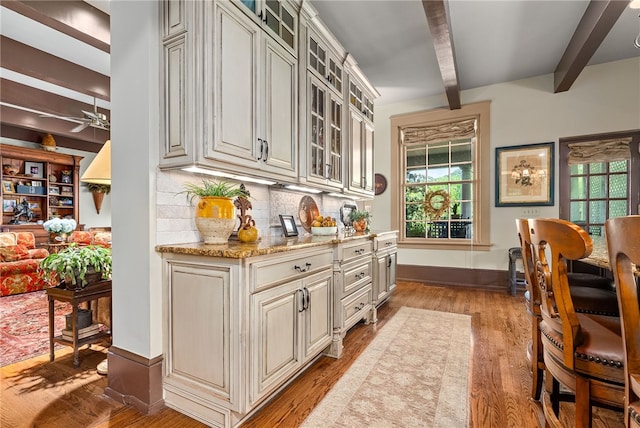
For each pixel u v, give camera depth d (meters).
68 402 1.70
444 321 3.04
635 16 2.92
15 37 3.11
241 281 1.43
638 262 0.65
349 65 3.18
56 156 6.70
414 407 1.66
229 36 1.70
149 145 1.66
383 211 5.19
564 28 3.11
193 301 1.58
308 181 2.45
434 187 4.89
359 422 1.54
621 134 3.83
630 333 0.72
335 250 2.29
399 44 3.39
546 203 4.14
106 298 2.50
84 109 5.11
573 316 0.99
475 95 4.55
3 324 2.91
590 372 0.95
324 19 2.96
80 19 2.57
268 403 1.70
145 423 1.53
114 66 1.81
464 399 1.73
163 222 1.73
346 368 2.09
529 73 4.11
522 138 4.28
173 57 1.65
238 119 1.75
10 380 1.92
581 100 3.98
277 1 2.12
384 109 5.19
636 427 0.69
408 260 4.94
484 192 4.47
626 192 3.81
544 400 1.37
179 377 1.62
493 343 2.50
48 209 6.70
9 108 4.97
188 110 1.59
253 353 1.48
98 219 7.52
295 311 1.80
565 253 0.96
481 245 4.49
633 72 3.75
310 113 2.47
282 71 2.13
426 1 2.34
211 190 1.83
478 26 3.07
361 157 3.57
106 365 2.05
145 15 1.68
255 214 2.45
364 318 2.91
